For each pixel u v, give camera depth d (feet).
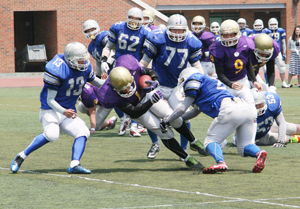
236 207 47.83
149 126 65.77
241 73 77.92
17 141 91.30
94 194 53.57
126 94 61.46
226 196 52.13
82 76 64.23
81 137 65.31
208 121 117.70
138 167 68.95
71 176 63.10
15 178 62.13
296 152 78.43
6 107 150.71
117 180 60.64
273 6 350.02
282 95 171.01
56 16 302.25
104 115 100.17
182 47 74.74
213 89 63.46
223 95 63.21
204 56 130.11
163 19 298.76
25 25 329.93
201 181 59.57
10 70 297.33
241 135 64.59
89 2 306.14
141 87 63.93
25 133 101.19
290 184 57.47
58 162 72.74
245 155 64.90
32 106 153.17
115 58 97.96
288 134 87.86
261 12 367.04
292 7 350.43
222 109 62.39
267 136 84.94
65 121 65.16
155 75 65.36
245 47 76.48
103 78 93.97
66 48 62.18
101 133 103.40
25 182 59.82
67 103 65.05
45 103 64.90
